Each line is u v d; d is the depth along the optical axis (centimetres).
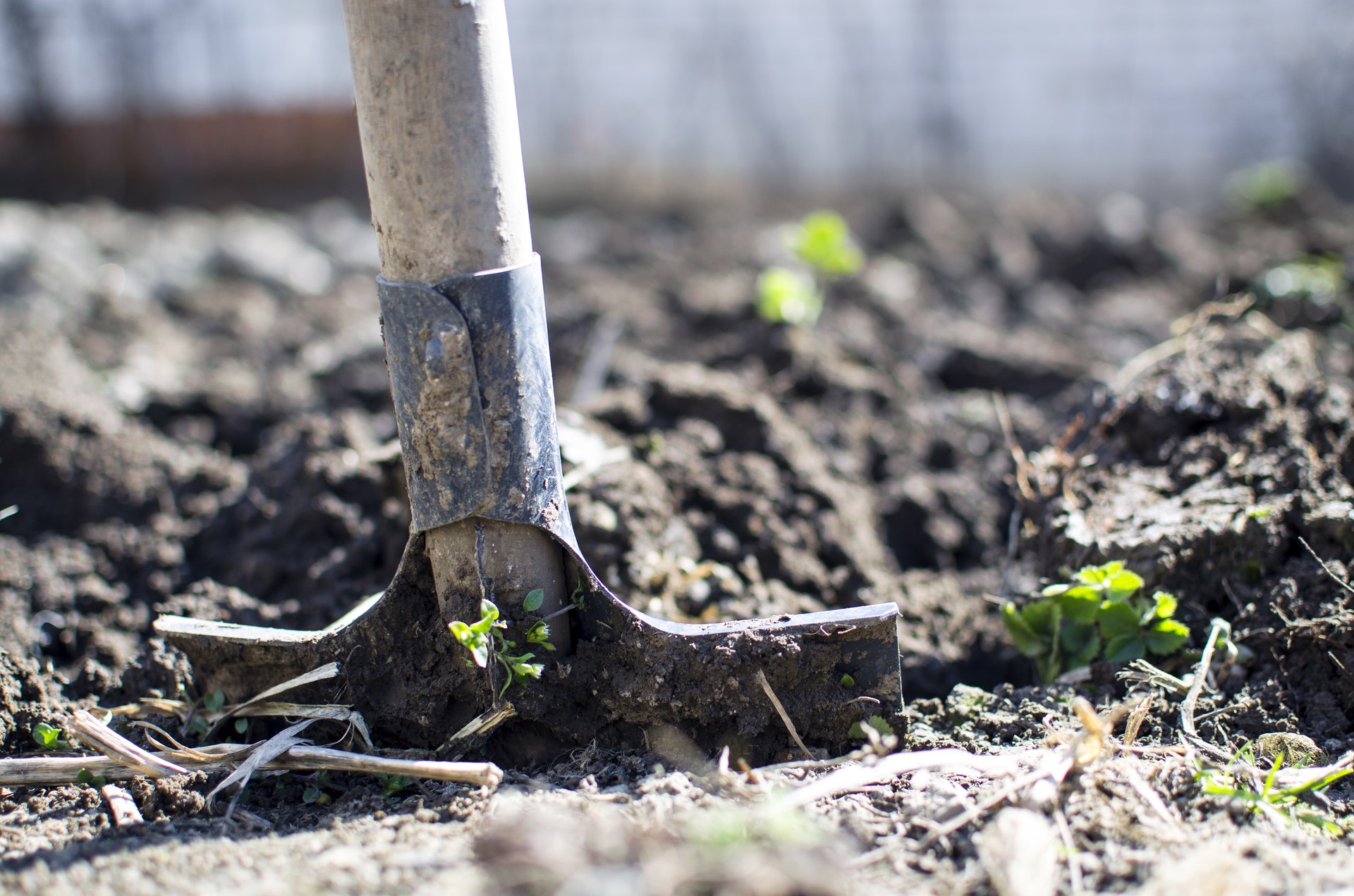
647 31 237
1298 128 222
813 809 55
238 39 225
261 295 137
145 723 60
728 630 57
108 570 73
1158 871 51
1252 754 58
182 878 52
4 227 141
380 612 58
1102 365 106
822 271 135
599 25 237
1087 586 61
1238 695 60
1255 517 63
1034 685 64
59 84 215
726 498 73
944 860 53
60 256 134
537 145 240
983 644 68
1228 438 68
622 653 57
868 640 58
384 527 70
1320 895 51
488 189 53
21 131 213
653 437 75
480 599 56
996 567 77
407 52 52
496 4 53
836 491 77
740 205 210
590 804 55
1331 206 155
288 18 225
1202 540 63
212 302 131
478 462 54
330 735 59
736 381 91
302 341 119
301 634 58
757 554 72
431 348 53
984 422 94
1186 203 208
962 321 122
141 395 96
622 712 58
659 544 69
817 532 74
